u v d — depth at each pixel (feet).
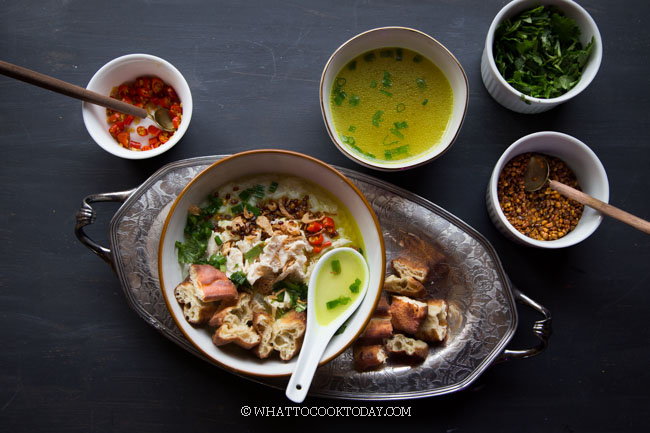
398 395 1.59
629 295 1.73
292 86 1.74
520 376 1.72
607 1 1.75
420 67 1.66
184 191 1.44
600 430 1.71
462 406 1.72
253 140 1.73
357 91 1.66
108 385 1.69
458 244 1.61
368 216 1.51
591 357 1.72
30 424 1.67
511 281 1.73
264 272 1.51
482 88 1.74
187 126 1.59
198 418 1.69
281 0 1.74
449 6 1.75
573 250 1.73
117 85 1.64
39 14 1.73
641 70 1.75
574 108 1.74
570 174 1.69
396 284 1.62
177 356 1.70
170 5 1.74
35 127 1.71
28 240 1.71
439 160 1.73
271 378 1.49
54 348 1.69
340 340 1.48
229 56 1.74
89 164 1.72
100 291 1.71
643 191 1.74
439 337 1.59
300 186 1.62
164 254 1.43
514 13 1.64
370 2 1.75
